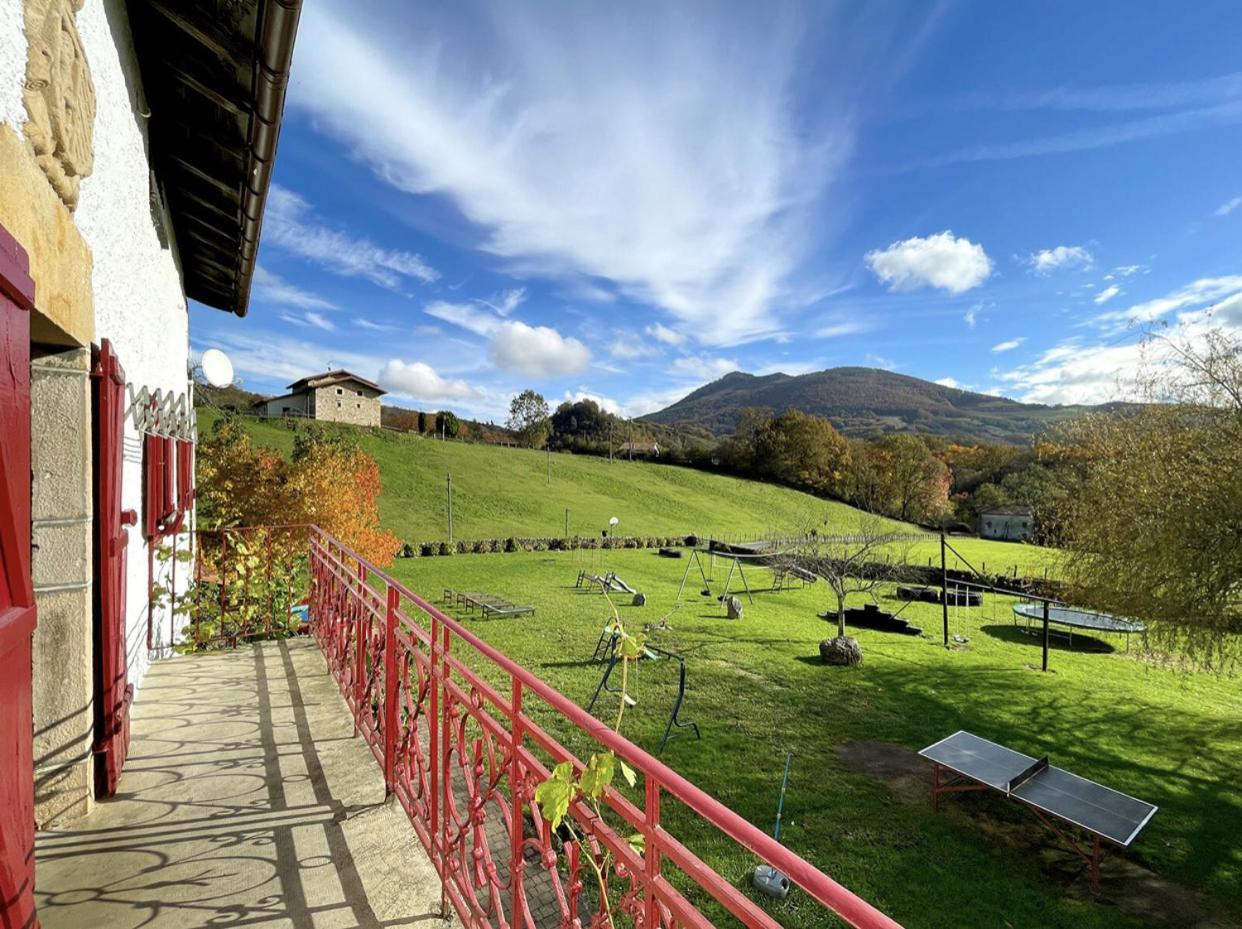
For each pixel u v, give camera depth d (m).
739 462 54.19
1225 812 6.56
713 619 15.08
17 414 1.17
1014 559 30.45
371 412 42.62
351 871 2.01
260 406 40.44
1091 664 13.07
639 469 47.81
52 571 2.13
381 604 2.80
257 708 3.41
